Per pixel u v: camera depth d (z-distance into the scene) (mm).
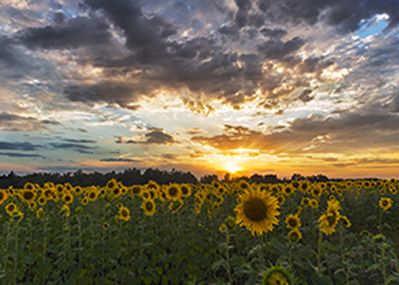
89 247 9688
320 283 5895
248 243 8938
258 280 5281
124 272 8469
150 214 10406
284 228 10977
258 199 5773
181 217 11297
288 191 14812
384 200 13602
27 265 9680
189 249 9664
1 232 10883
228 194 14477
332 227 6762
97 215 12016
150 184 14070
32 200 13266
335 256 6652
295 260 6285
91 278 8500
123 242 9508
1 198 12938
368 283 7676
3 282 7730
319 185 17219
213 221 11109
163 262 9094
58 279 8141
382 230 14914
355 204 18047
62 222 11969
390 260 6844
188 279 8742
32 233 11039
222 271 9172
